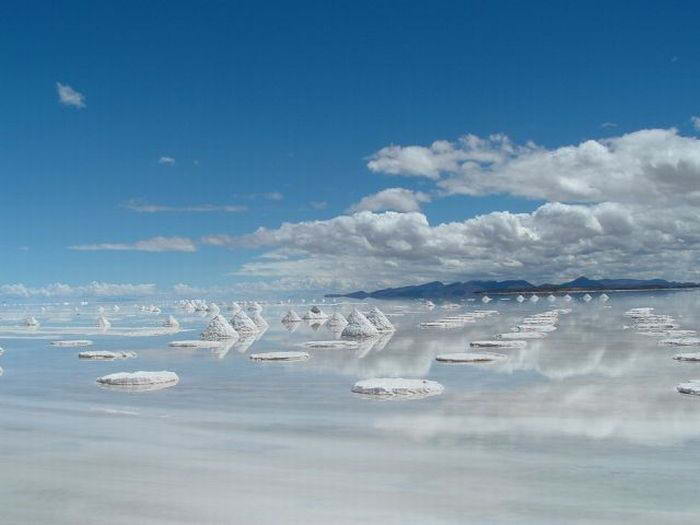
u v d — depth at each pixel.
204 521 7.00
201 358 23.12
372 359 21.84
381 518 6.98
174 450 10.07
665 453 9.45
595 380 16.39
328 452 9.77
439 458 9.32
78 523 7.02
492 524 6.78
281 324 44.78
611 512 7.08
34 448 10.34
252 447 10.16
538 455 9.41
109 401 14.58
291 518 7.04
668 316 46.12
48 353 26.00
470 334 32.16
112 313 75.00
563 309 63.19
